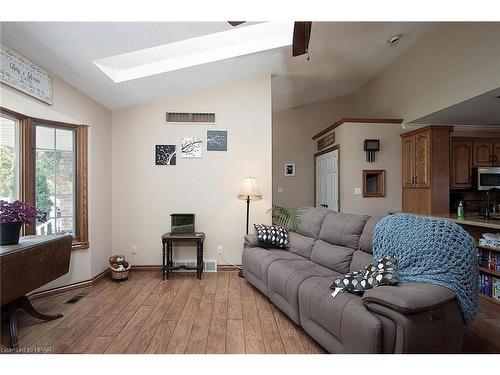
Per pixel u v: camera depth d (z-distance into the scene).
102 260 3.80
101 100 3.68
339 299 1.91
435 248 1.89
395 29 3.92
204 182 4.18
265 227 3.66
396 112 5.03
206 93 4.20
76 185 3.45
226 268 4.16
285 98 5.98
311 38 3.69
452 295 1.69
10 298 2.05
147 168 4.12
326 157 5.81
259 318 2.62
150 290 3.34
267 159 4.25
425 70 4.26
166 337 2.27
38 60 2.69
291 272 2.58
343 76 5.39
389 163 4.93
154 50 3.35
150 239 4.13
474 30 3.38
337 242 2.88
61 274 2.69
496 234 3.21
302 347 2.14
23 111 2.85
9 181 2.84
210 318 2.61
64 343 2.19
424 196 4.37
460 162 4.71
